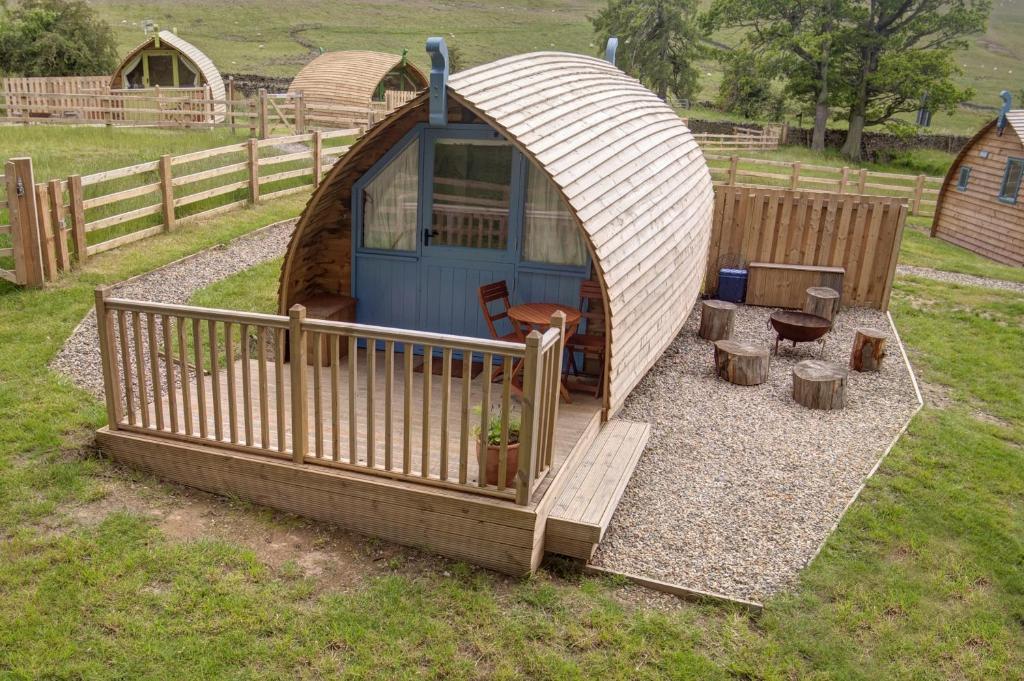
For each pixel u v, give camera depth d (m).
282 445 5.74
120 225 12.14
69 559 5.02
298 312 5.38
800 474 6.92
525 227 7.77
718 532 5.93
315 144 16.78
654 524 6.02
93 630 4.46
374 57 29.05
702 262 11.13
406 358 5.24
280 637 4.49
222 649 4.37
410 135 7.77
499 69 7.53
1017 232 18.16
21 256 9.55
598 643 4.60
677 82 53.44
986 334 11.45
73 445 6.37
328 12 81.12
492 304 8.05
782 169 28.23
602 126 7.88
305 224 7.64
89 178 10.75
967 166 20.80
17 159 9.33
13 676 4.09
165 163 12.31
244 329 5.62
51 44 35.31
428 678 4.25
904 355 10.38
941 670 4.52
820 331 9.82
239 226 13.27
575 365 7.98
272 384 7.58
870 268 12.48
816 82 39.28
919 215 23.95
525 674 4.33
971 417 8.42
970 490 6.62
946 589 5.23
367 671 4.27
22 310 9.06
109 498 5.78
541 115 7.07
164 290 10.12
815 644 4.65
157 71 27.61
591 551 5.36
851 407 8.56
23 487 5.73
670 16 51.44
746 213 12.69
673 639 4.66
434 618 4.73
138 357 6.01
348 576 5.12
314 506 5.70
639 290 7.27
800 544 5.79
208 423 6.46
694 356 10.15
